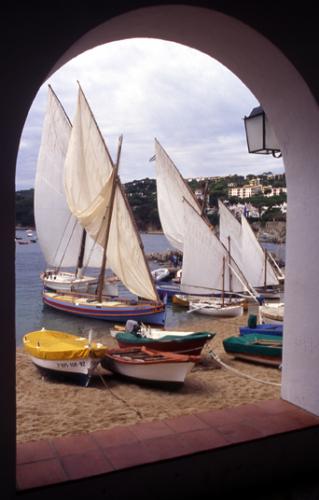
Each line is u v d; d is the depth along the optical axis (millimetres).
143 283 23781
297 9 3223
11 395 2664
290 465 3506
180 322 26172
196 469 3191
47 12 2666
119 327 16422
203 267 28219
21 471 2955
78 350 8883
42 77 2682
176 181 33656
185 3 2871
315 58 3311
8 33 2592
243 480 3350
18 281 46062
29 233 124500
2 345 2617
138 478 3033
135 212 134125
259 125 4480
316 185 3580
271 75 3496
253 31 3121
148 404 7516
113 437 3430
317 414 3746
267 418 3721
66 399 7816
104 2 2773
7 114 2607
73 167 25109
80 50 3041
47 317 27328
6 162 2605
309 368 3799
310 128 3510
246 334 11578
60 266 34312
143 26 3121
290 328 4004
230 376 9117
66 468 2992
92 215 24484
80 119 24547
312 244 3688
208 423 3646
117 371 9203
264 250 33438
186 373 8320
